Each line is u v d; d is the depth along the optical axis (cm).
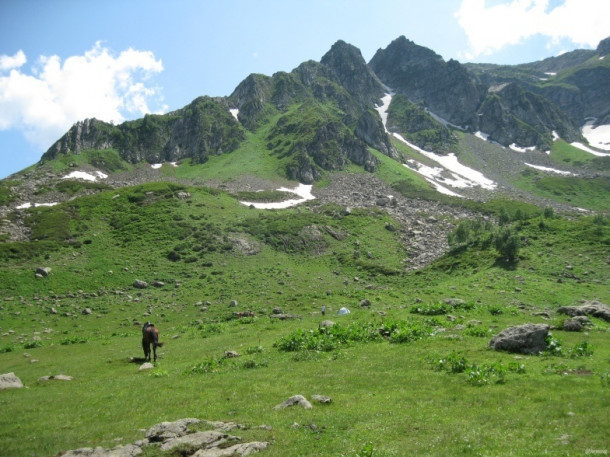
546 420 1282
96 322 5744
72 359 3338
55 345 4275
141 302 6794
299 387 1862
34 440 1396
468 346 2397
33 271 7575
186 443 1219
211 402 1708
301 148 19788
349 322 3506
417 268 9388
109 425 1507
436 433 1242
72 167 18688
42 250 8750
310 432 1308
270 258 9600
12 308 6216
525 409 1399
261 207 13775
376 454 1112
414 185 17575
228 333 3847
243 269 8744
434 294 6169
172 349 3356
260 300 6544
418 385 1777
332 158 19700
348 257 9819
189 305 6581
